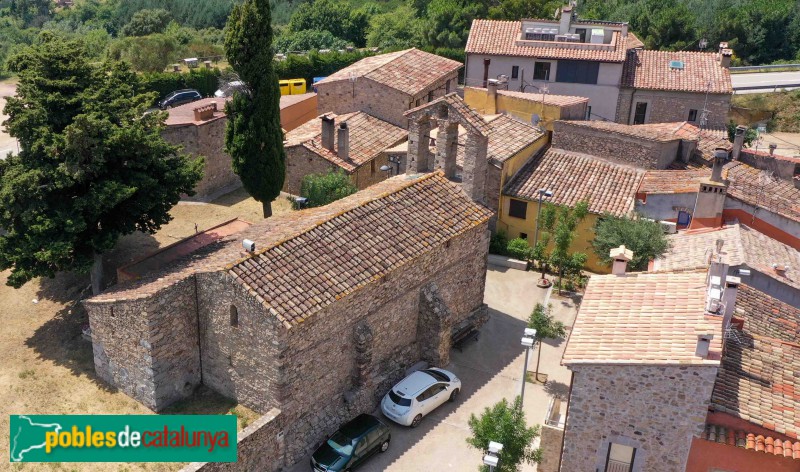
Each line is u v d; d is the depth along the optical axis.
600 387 22.67
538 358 34.25
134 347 29.81
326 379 30.00
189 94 69.38
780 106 80.19
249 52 39.69
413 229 33.34
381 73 56.25
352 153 50.22
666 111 64.00
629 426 22.89
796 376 24.08
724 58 64.75
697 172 43.31
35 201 32.75
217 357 30.38
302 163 49.84
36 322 36.16
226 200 49.00
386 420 31.55
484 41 67.12
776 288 31.12
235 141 41.44
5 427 29.52
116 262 40.53
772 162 45.91
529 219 45.88
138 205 34.56
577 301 41.22
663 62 65.88
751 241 34.25
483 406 32.66
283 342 27.39
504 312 40.00
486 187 46.06
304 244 30.23
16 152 55.22
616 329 24.20
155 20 102.56
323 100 57.78
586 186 45.69
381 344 32.31
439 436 30.86
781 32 100.56
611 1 110.31
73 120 34.44
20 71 36.34
